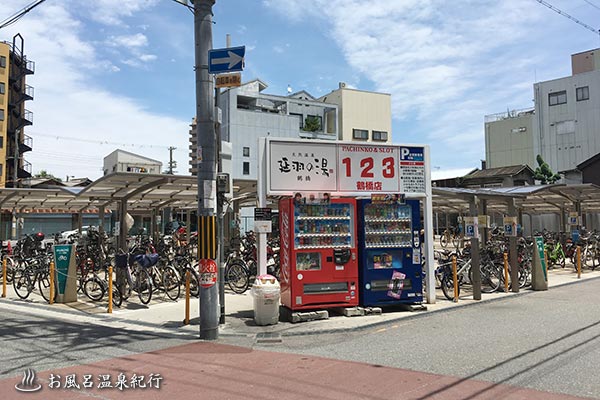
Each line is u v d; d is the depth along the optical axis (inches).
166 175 452.1
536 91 1704.0
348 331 301.1
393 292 358.9
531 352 237.9
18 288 491.2
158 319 346.6
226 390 189.5
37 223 1373.0
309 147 357.7
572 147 1609.3
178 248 591.8
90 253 611.2
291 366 223.1
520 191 600.7
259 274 340.5
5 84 1562.5
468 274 457.7
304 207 343.3
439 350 247.4
